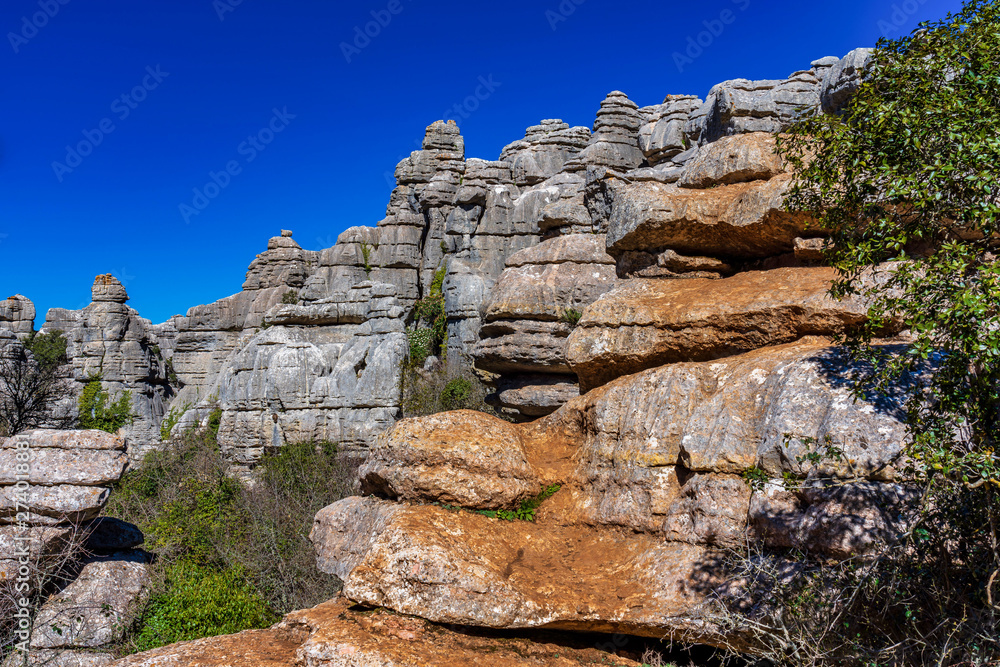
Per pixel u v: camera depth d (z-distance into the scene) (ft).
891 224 23.26
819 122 28.04
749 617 24.66
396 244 191.72
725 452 29.37
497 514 34.58
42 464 50.31
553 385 80.28
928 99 22.74
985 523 20.63
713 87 113.50
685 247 43.11
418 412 146.61
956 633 20.85
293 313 154.71
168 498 111.86
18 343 211.00
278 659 28.78
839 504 24.03
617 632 28.48
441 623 28.17
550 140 192.03
